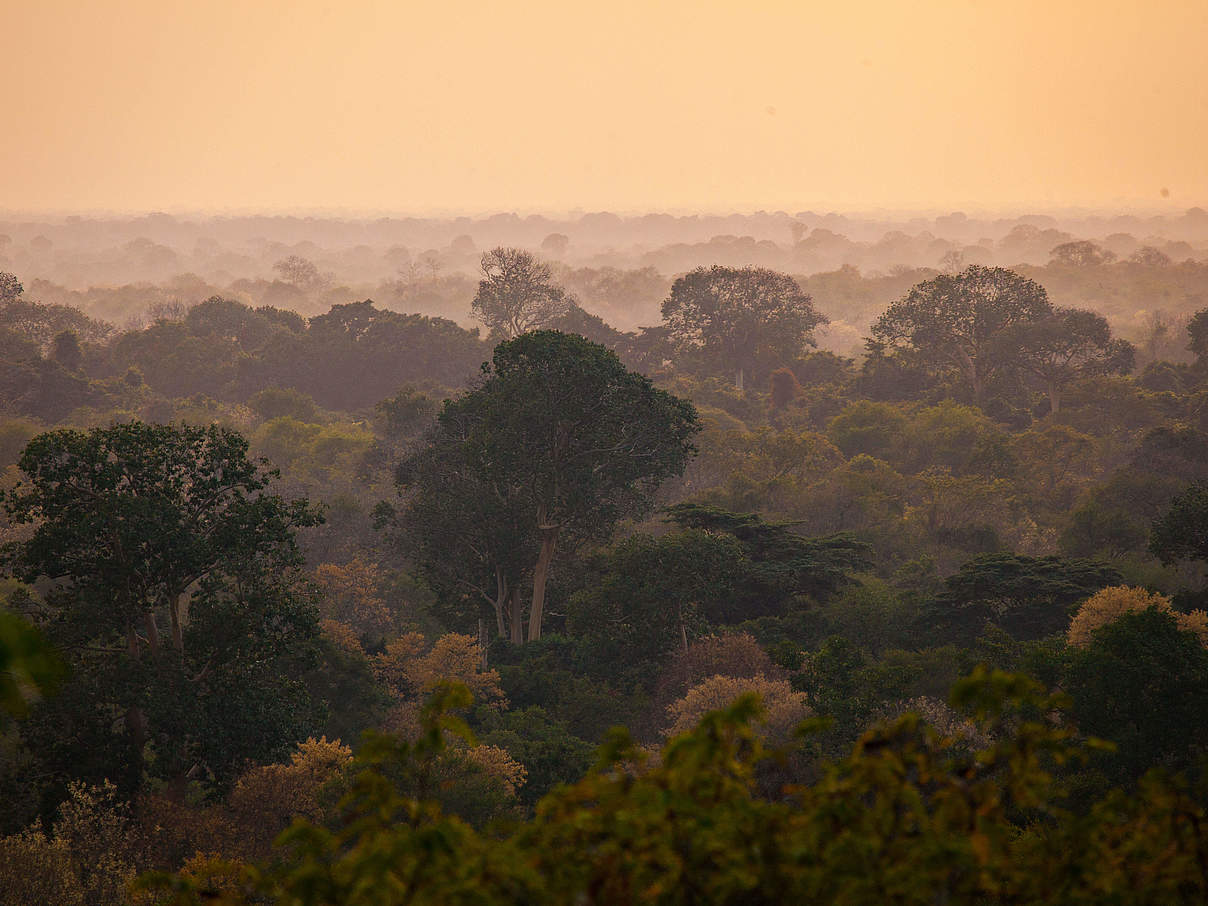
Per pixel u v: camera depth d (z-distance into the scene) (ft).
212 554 297.12
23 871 204.23
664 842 48.16
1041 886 54.90
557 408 451.53
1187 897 54.70
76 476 293.02
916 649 419.33
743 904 50.47
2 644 34.01
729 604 460.14
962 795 52.49
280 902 48.75
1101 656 253.24
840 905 48.73
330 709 349.61
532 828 49.83
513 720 343.87
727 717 51.29
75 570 287.69
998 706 53.93
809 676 274.16
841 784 51.90
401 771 211.20
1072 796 234.17
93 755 271.90
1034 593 420.77
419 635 407.44
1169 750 243.81
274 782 250.37
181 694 275.18
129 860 224.12
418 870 46.16
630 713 363.76
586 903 49.32
